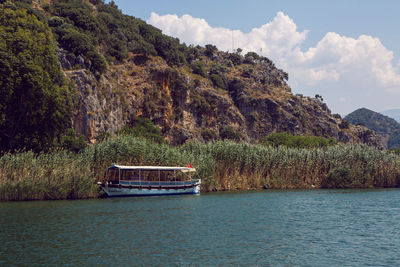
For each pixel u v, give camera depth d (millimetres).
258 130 187250
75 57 100438
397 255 22172
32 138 60969
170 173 53906
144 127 115688
